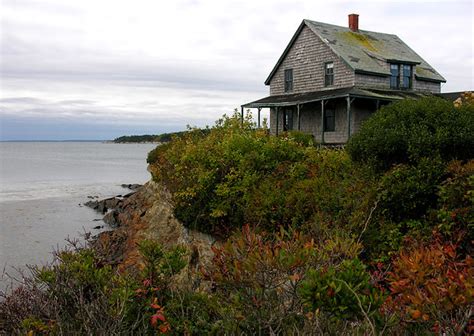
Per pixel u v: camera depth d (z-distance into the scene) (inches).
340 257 201.9
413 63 1126.4
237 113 716.7
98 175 2503.7
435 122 402.9
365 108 1054.4
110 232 865.5
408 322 170.9
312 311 167.9
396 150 404.2
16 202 1417.3
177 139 708.7
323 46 1091.9
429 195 362.9
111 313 181.3
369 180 406.3
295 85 1170.6
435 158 369.4
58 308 200.5
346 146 468.4
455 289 147.6
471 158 381.4
